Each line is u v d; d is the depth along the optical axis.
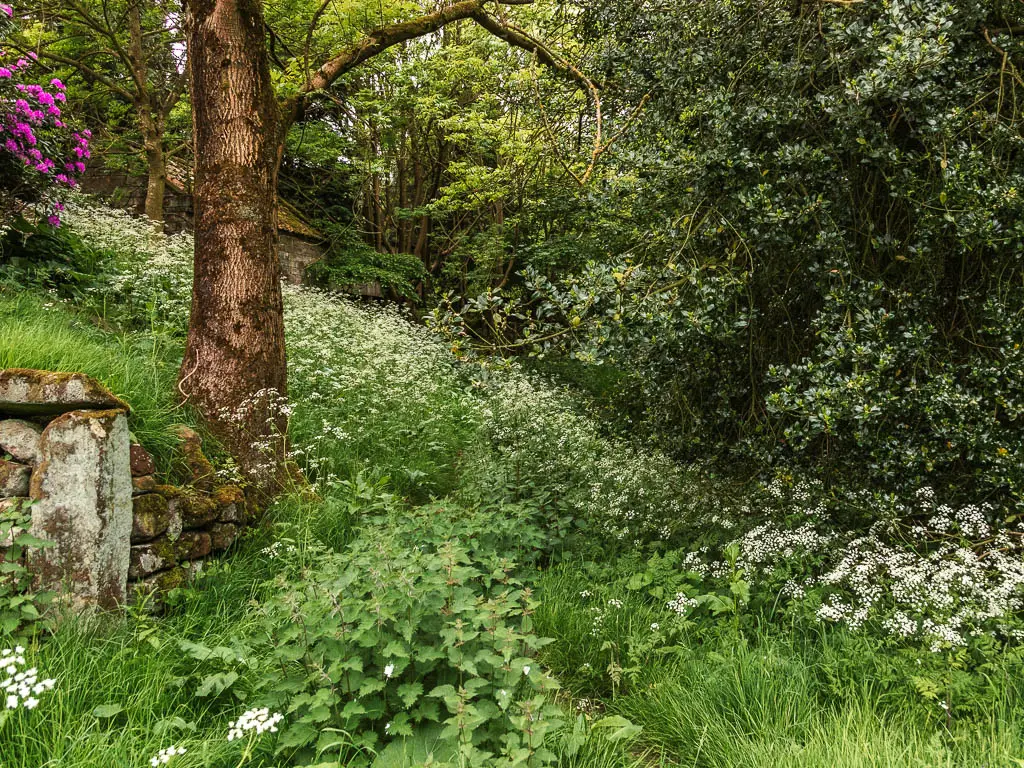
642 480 5.01
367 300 14.98
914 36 2.95
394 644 2.39
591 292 3.45
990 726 2.42
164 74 13.25
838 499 3.93
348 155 15.51
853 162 3.76
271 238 4.87
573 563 4.50
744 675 2.86
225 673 2.71
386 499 4.36
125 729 2.28
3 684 1.99
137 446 3.38
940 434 3.36
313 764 2.06
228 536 3.87
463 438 7.37
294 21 11.02
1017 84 3.49
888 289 3.67
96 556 2.97
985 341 3.69
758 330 4.46
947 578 3.08
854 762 2.23
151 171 11.03
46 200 6.50
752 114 3.70
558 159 5.96
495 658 2.39
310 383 6.54
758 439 4.40
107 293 6.59
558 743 2.46
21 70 7.19
